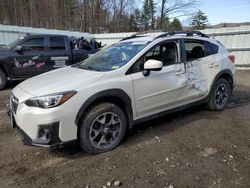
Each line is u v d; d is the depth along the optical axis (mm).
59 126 3324
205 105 5602
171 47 4598
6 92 7781
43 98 3303
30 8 32719
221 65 5391
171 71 4465
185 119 5137
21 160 3598
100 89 3619
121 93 3818
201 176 3148
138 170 3289
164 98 4414
